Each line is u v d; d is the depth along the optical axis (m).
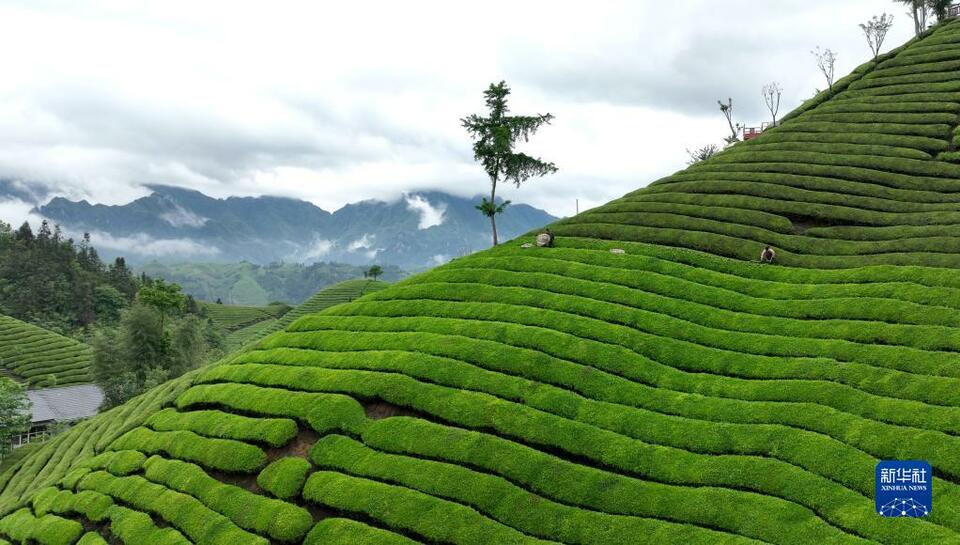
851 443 30.92
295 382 46.22
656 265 53.47
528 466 33.81
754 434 32.75
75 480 48.09
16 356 133.50
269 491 37.44
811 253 53.31
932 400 32.47
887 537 25.84
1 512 51.06
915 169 62.59
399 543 31.39
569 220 68.31
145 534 37.66
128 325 95.50
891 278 45.22
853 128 72.75
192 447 43.59
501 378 41.00
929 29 96.12
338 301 196.25
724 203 63.22
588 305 48.19
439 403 39.84
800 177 64.81
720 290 48.66
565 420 36.50
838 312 42.53
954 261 45.84
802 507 28.12
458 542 30.58
